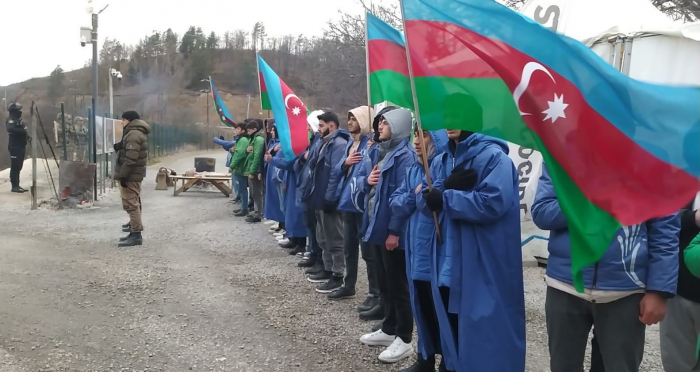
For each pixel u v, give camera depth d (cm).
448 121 296
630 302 271
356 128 541
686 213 299
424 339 359
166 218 1034
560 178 264
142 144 770
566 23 609
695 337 303
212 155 3584
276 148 820
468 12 295
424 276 346
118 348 424
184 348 428
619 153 256
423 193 325
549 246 296
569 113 266
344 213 548
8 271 618
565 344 290
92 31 1266
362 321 497
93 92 1275
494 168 309
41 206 1109
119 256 715
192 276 632
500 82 284
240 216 1079
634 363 275
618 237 267
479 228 312
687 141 246
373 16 478
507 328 308
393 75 477
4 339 430
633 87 258
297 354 422
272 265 697
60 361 397
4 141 1936
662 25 556
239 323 485
